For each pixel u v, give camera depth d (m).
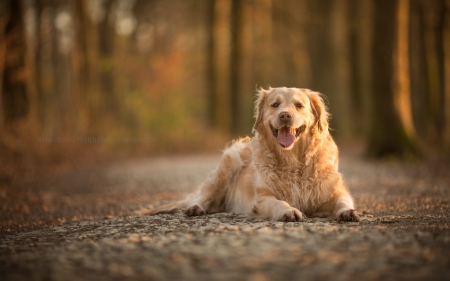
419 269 3.30
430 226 4.86
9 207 8.45
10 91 16.05
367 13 27.20
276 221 5.60
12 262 3.90
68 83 26.97
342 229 4.65
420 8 23.45
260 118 6.65
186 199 7.30
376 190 9.64
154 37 34.31
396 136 16.02
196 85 35.03
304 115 6.28
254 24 33.75
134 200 9.41
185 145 23.47
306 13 30.50
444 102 23.70
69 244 4.52
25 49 16.52
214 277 3.24
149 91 27.00
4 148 14.09
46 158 15.27
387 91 16.19
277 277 3.19
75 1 22.67
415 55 25.95
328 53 31.36
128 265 3.59
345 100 35.91
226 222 5.61
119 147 20.84
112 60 25.25
